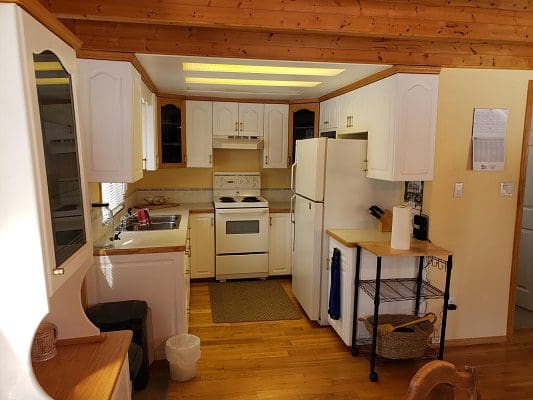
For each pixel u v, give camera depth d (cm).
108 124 251
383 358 293
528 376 277
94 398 121
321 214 333
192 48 251
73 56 133
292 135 468
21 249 102
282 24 225
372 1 234
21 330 105
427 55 279
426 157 290
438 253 264
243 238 453
